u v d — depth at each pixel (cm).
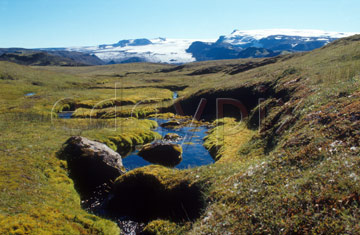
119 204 1862
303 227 835
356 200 819
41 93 7588
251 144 2522
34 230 1232
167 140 3684
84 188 2117
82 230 1388
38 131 3256
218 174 1641
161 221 1492
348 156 1060
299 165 1224
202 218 1280
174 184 1695
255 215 1016
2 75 9975
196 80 11325
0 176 1769
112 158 2397
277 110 3039
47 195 1669
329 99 1948
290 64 5406
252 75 5922
